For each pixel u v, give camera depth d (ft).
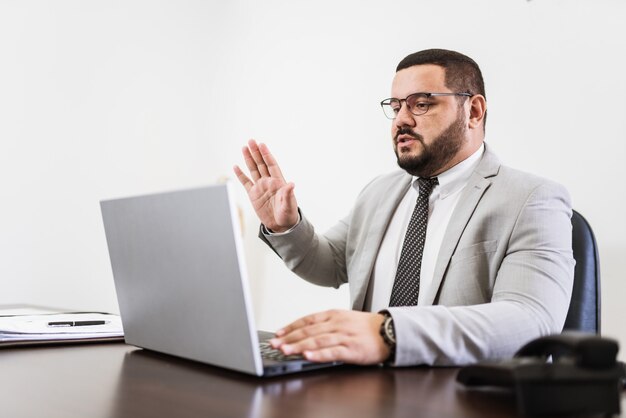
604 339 2.19
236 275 2.48
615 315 6.34
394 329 2.89
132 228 3.06
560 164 6.90
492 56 7.66
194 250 2.66
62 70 10.47
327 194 9.96
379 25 9.26
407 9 8.83
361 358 2.83
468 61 5.19
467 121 5.10
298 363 2.71
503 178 4.70
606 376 2.17
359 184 9.45
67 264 10.41
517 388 2.12
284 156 10.76
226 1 12.12
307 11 10.48
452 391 2.43
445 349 2.95
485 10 7.77
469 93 5.10
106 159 10.93
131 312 3.29
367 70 9.41
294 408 2.14
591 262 4.48
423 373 2.80
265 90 11.19
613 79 6.47
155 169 11.53
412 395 2.35
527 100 7.25
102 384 2.55
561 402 2.12
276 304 10.51
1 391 2.44
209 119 12.20
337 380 2.60
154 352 3.37
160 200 2.80
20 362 3.07
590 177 6.63
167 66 11.73
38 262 10.13
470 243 4.51
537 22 7.18
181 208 2.68
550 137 7.01
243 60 11.66
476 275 4.43
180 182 11.84
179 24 11.91
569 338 2.24
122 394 2.37
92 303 10.64
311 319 2.98
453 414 2.08
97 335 3.76
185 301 2.81
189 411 2.11
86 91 10.73
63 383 2.58
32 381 2.62
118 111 11.10
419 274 4.96
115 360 3.11
